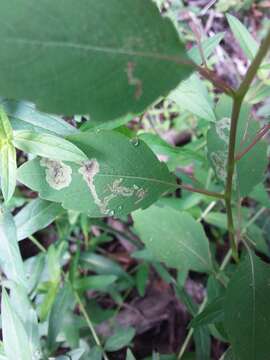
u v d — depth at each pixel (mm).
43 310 207
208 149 182
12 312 165
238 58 350
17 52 83
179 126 326
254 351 151
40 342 186
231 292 155
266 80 199
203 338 212
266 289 158
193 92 176
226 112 182
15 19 81
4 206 164
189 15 262
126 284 256
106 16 85
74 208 147
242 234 181
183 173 249
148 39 89
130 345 242
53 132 155
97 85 89
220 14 324
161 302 278
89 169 145
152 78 91
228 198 150
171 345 267
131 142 145
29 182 142
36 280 215
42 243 274
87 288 234
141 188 152
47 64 85
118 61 89
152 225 191
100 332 251
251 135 178
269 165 278
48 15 82
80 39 85
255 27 331
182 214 193
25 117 155
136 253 244
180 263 193
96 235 285
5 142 138
